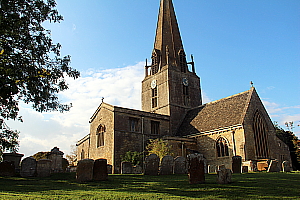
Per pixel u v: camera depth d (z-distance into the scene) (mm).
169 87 49594
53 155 34312
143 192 14328
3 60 15047
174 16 58219
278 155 39938
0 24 16875
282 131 56094
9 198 12055
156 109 50906
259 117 39000
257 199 12117
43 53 20812
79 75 22703
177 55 54281
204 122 43031
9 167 23250
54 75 20859
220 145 38188
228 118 39156
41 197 12641
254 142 36531
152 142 38406
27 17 19609
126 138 38969
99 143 41000
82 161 19469
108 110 40156
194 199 12211
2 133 25031
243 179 18547
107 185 17219
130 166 27188
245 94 41188
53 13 21203
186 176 21625
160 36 56094
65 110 22906
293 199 11914
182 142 39500
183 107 50250
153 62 55250
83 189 15688
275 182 16875
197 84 54656
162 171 23641
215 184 16312
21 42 19219
